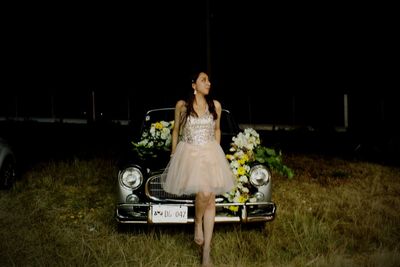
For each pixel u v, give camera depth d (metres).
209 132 3.88
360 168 8.36
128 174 4.23
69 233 4.49
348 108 15.52
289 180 7.10
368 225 4.88
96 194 6.10
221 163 3.94
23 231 4.48
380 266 3.76
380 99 14.91
